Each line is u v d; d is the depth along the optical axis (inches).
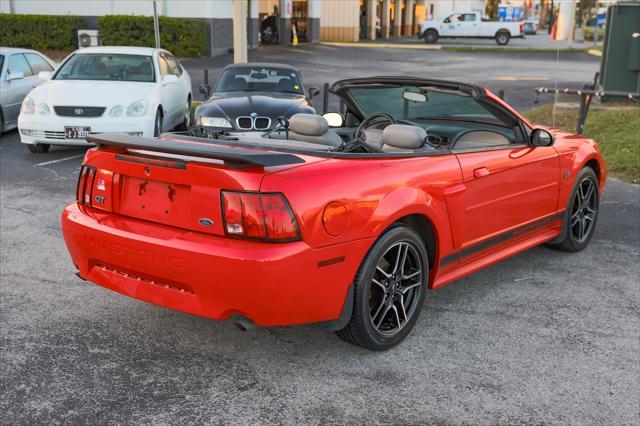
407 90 179.8
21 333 148.6
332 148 152.3
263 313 122.0
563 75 940.6
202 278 122.3
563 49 1469.0
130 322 156.0
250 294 119.8
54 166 334.6
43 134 340.2
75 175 315.6
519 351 145.5
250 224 119.5
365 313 135.1
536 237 196.2
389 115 184.7
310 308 126.2
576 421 118.4
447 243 154.6
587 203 216.1
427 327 157.2
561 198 199.6
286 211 119.6
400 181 139.6
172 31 981.8
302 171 124.1
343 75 897.5
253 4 1200.2
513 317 164.1
